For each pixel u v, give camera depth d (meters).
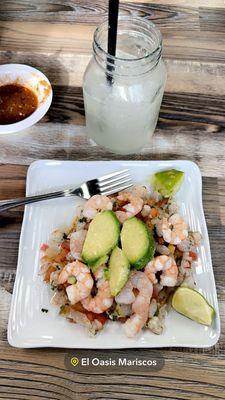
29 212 0.56
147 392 0.48
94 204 0.53
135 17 0.57
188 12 0.78
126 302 0.48
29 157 0.63
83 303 0.48
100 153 0.63
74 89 0.69
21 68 0.66
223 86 0.70
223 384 0.48
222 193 0.61
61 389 0.48
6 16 0.76
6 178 0.61
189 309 0.49
